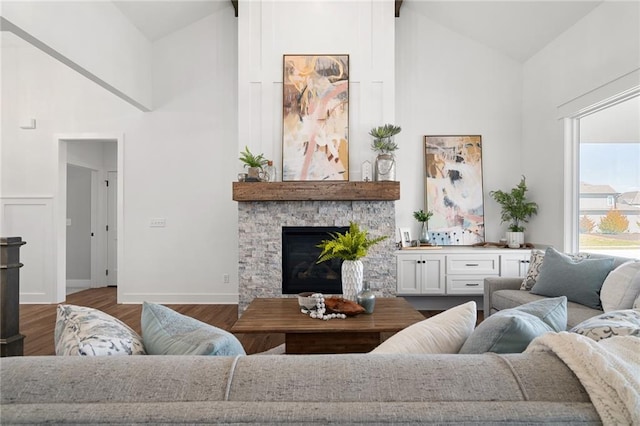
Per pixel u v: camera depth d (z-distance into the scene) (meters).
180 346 0.95
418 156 4.97
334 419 0.59
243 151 4.29
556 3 3.71
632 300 2.34
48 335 3.56
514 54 4.83
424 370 0.68
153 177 4.94
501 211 4.92
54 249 4.95
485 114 4.97
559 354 0.71
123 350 0.93
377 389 0.64
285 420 0.59
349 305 2.60
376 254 4.18
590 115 3.85
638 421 0.59
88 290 5.93
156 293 4.91
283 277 4.20
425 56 4.98
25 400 0.62
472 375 0.67
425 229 4.73
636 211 3.23
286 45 4.32
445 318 1.15
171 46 4.96
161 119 4.96
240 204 4.21
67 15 3.22
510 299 2.96
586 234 3.87
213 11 4.93
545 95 4.39
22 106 4.99
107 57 3.87
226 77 4.97
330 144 4.27
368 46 4.33
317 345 2.48
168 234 4.93
